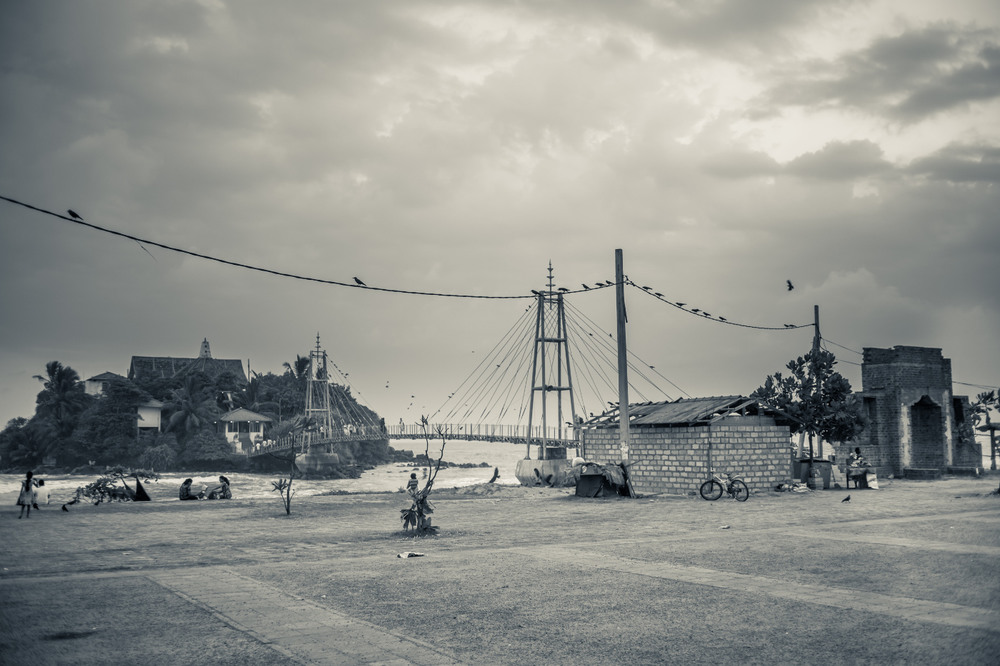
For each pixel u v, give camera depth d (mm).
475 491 40375
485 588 13758
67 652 9859
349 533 22375
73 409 130750
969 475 46344
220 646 10117
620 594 13102
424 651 9836
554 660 9422
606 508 29406
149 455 123750
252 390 151000
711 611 11781
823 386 39750
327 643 10234
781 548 17922
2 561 17234
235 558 17609
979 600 12320
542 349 82438
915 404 48906
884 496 32094
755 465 35094
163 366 157625
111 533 22672
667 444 36094
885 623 10906
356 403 182375
